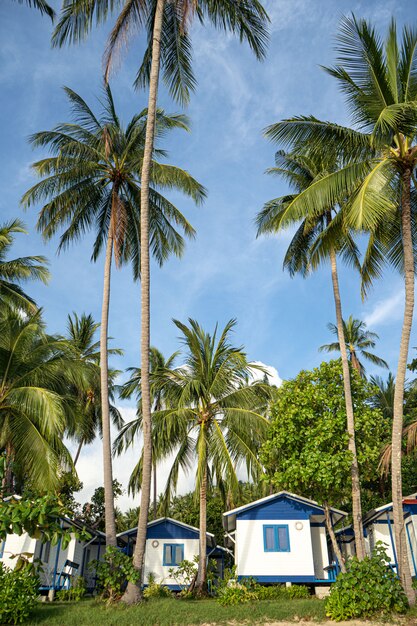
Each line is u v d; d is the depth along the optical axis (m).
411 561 20.02
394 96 15.01
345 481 18.78
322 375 20.36
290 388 20.62
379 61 15.03
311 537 23.12
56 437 18.28
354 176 15.33
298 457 19.28
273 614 12.58
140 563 14.04
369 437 19.69
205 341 23.02
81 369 21.70
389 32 15.11
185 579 23.50
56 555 21.39
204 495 21.59
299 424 19.64
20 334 19.25
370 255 17.89
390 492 33.88
